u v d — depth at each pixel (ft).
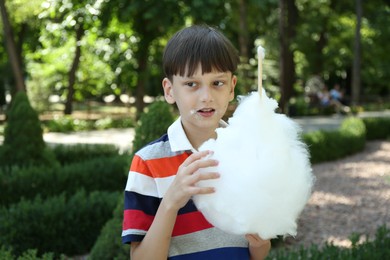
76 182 22.85
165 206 4.83
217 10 45.65
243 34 57.57
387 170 34.14
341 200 25.45
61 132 61.11
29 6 41.45
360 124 44.16
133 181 5.37
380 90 119.44
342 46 91.30
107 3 42.37
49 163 24.77
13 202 21.04
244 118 4.82
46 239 17.30
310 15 84.69
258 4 57.52
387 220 21.88
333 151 38.86
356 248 12.14
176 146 5.39
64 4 39.73
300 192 4.75
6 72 79.41
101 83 74.95
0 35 67.21
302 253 11.77
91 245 18.11
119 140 51.29
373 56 93.81
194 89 5.07
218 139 4.86
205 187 4.66
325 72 101.60
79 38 55.52
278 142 4.70
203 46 4.98
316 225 20.98
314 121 67.67
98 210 18.15
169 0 41.34
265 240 4.91
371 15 83.82
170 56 5.15
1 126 64.49
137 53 53.06
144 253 4.99
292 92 81.92
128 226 5.27
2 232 16.63
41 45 69.77
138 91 57.26
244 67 48.42
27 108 24.53
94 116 73.87
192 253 5.34
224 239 5.39
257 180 4.53
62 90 80.79
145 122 14.87
